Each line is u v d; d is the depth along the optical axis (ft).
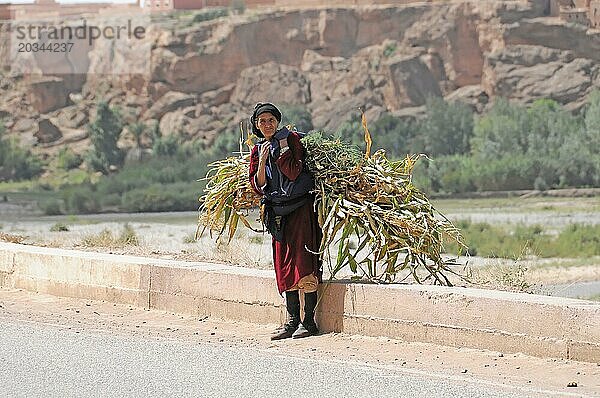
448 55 523.70
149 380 31.78
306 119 492.13
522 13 517.55
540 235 193.16
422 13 533.14
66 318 43.68
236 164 42.47
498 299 34.88
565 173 391.45
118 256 48.47
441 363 33.99
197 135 507.71
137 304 45.70
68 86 552.00
